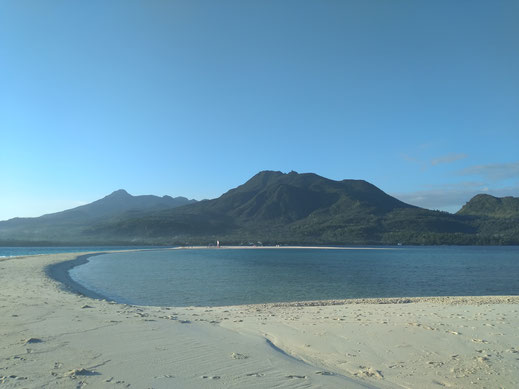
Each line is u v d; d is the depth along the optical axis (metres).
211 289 29.06
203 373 7.11
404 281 36.72
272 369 7.55
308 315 15.23
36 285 24.14
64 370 6.89
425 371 8.02
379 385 7.11
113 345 8.89
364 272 47.00
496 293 28.80
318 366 8.16
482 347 9.85
